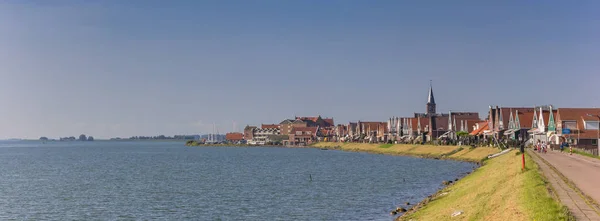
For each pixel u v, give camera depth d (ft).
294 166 412.36
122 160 567.18
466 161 382.01
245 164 454.81
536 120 408.26
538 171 157.38
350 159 499.51
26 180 313.94
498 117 470.80
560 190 116.88
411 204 188.85
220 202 205.26
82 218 176.24
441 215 136.77
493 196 131.64
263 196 220.84
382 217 163.73
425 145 533.14
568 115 356.38
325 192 230.89
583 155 255.09
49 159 610.65
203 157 622.54
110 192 243.81
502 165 227.20
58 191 250.57
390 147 626.23
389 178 289.33
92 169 412.77
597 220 85.05
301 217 169.58
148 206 198.49
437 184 252.01
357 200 204.13
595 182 132.67
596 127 348.59
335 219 163.84
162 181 296.10
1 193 244.22
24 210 193.57
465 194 164.45
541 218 86.79
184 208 192.34
